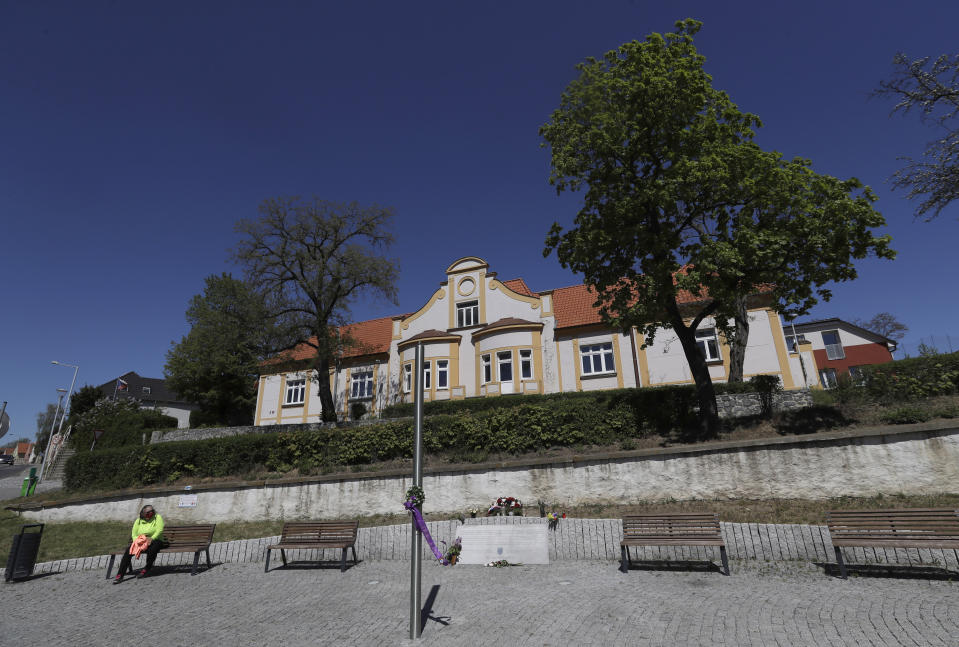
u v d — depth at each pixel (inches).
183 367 1534.2
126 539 523.5
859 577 276.4
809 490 408.2
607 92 556.7
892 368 516.1
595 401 542.3
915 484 384.5
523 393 1000.2
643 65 517.0
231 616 274.4
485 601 271.1
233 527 539.5
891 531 283.7
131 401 1471.5
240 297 989.2
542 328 1047.0
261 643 229.9
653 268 518.0
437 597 285.7
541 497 471.5
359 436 592.4
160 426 1199.6
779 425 494.3
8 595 352.5
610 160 553.3
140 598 327.0
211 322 1496.1
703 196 516.7
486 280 1131.9
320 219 970.1
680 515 332.8
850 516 295.6
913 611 219.8
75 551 479.2
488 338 1058.1
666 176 509.0
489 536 366.9
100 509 631.2
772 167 469.7
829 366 1601.9
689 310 786.2
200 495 589.9
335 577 349.7
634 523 341.7
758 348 890.7
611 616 235.5
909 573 275.7
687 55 534.0
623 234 524.1
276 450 614.5
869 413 473.7
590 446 521.0
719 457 437.1
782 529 320.5
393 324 1202.0
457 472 498.3
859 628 204.8
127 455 679.1
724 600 250.8
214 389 1530.5
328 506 534.0
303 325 969.5
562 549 362.6
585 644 204.7
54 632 264.8
